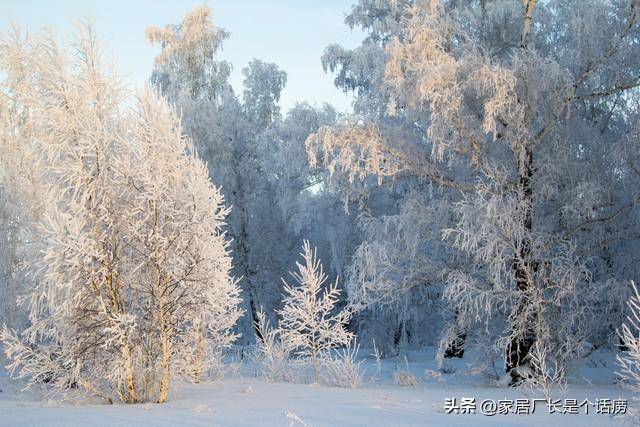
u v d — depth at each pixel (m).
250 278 26.62
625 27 13.50
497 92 12.73
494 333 15.10
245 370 13.76
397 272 15.32
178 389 8.84
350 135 14.27
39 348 8.12
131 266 8.03
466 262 14.86
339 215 22.03
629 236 13.88
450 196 15.23
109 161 8.21
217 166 25.48
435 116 13.23
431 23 14.23
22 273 11.00
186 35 29.11
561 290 12.98
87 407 6.88
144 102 8.26
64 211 8.09
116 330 7.52
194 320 8.23
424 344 25.53
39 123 8.60
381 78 15.88
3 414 5.77
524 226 13.36
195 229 8.15
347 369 10.78
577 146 14.40
